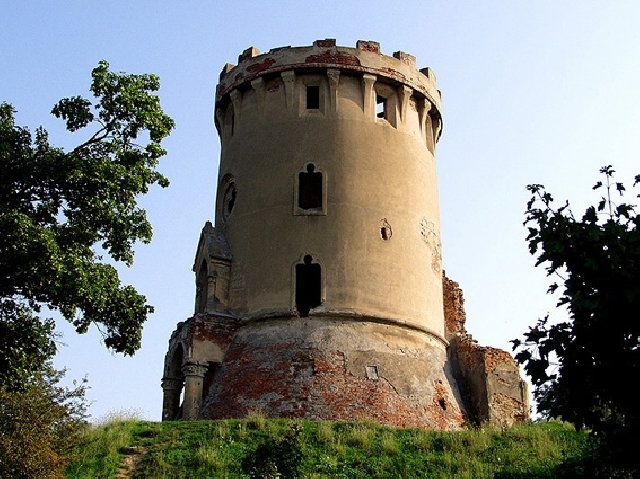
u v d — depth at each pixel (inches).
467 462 895.7
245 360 1163.9
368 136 1289.4
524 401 1243.8
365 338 1171.3
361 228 1229.7
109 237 812.0
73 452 909.8
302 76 1314.0
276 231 1229.7
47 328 781.3
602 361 518.9
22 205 796.6
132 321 816.3
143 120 822.5
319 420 1083.9
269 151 1284.4
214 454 901.2
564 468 837.8
